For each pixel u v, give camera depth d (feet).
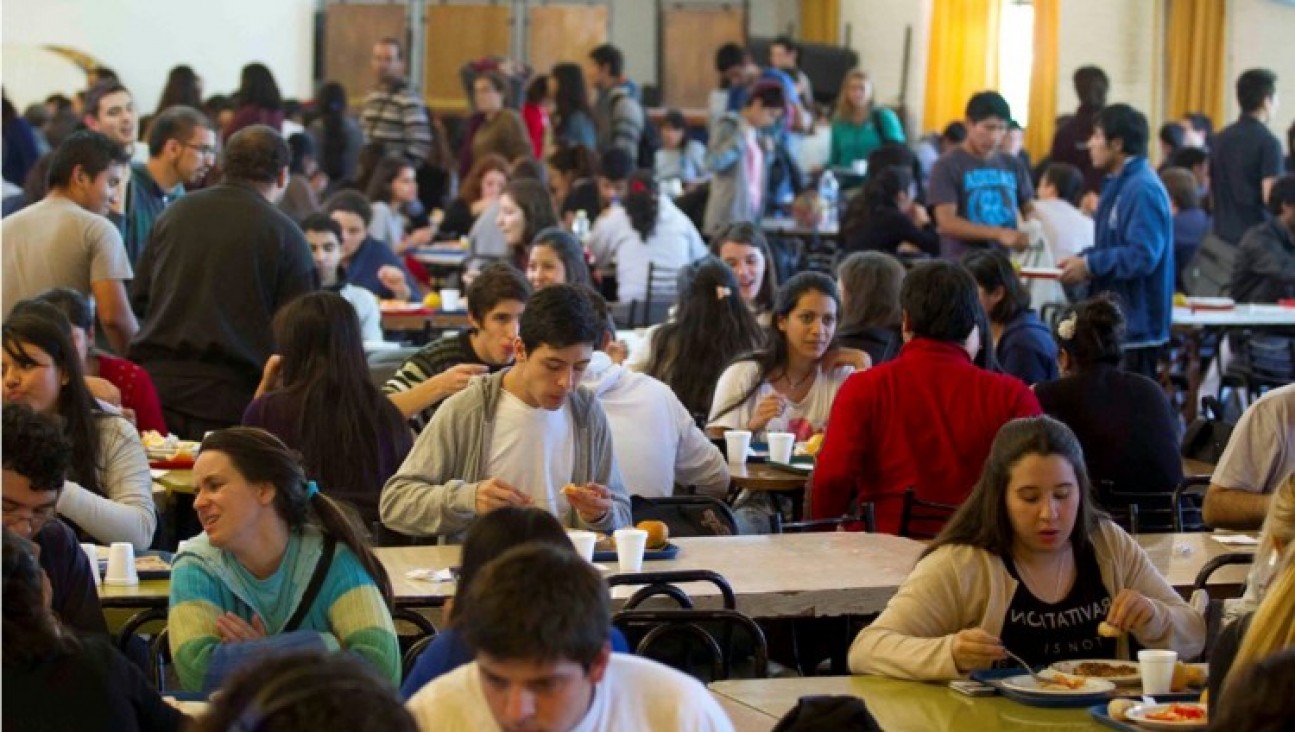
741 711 12.38
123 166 24.88
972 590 13.58
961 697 12.79
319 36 69.31
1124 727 12.03
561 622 8.50
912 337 19.15
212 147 28.17
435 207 48.55
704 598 15.19
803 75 59.41
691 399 23.82
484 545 11.27
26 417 13.19
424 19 70.08
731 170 45.44
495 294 21.36
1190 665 13.19
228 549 13.28
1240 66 52.21
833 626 17.49
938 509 18.58
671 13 71.10
